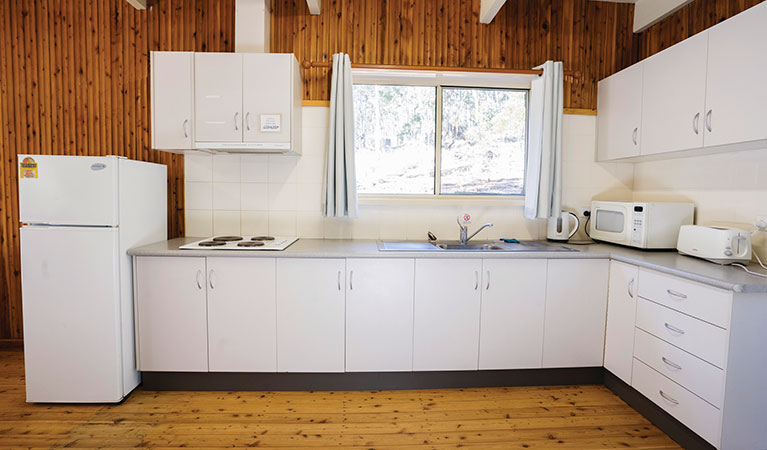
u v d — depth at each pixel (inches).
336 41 116.8
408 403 94.0
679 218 100.3
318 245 105.5
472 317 98.0
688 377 75.6
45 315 88.4
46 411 88.4
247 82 99.6
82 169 87.0
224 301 94.4
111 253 88.1
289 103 100.3
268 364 96.0
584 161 124.0
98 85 116.5
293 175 117.5
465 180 123.2
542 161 114.0
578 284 100.1
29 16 114.9
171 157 117.8
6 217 118.8
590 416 89.3
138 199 96.9
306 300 95.0
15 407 89.7
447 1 118.4
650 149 99.8
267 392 98.3
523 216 123.5
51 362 89.0
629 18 123.7
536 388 101.9
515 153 124.0
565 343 100.8
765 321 68.0
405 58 118.1
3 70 115.6
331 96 109.8
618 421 87.4
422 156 121.4
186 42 116.8
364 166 120.2
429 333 97.5
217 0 116.5
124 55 116.4
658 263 84.1
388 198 118.6
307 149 117.0
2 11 114.7
